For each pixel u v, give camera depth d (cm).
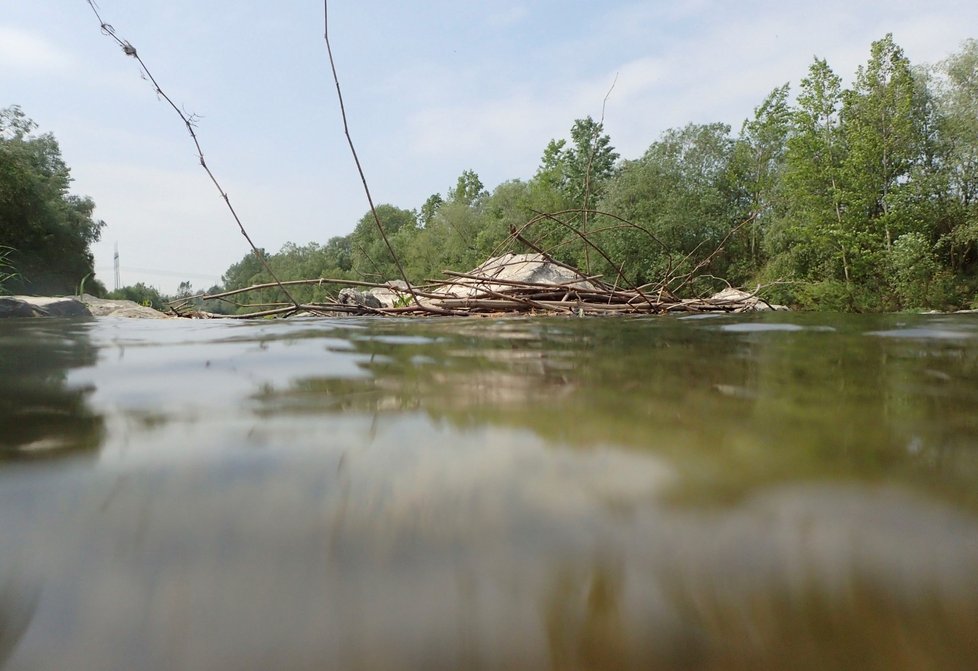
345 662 35
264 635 37
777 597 40
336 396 104
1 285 1251
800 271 2388
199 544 47
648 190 3044
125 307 950
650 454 68
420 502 54
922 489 57
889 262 2023
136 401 100
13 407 95
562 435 76
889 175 2175
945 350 191
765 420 85
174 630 38
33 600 40
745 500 55
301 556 45
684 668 35
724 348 196
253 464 65
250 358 164
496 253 880
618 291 696
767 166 3206
